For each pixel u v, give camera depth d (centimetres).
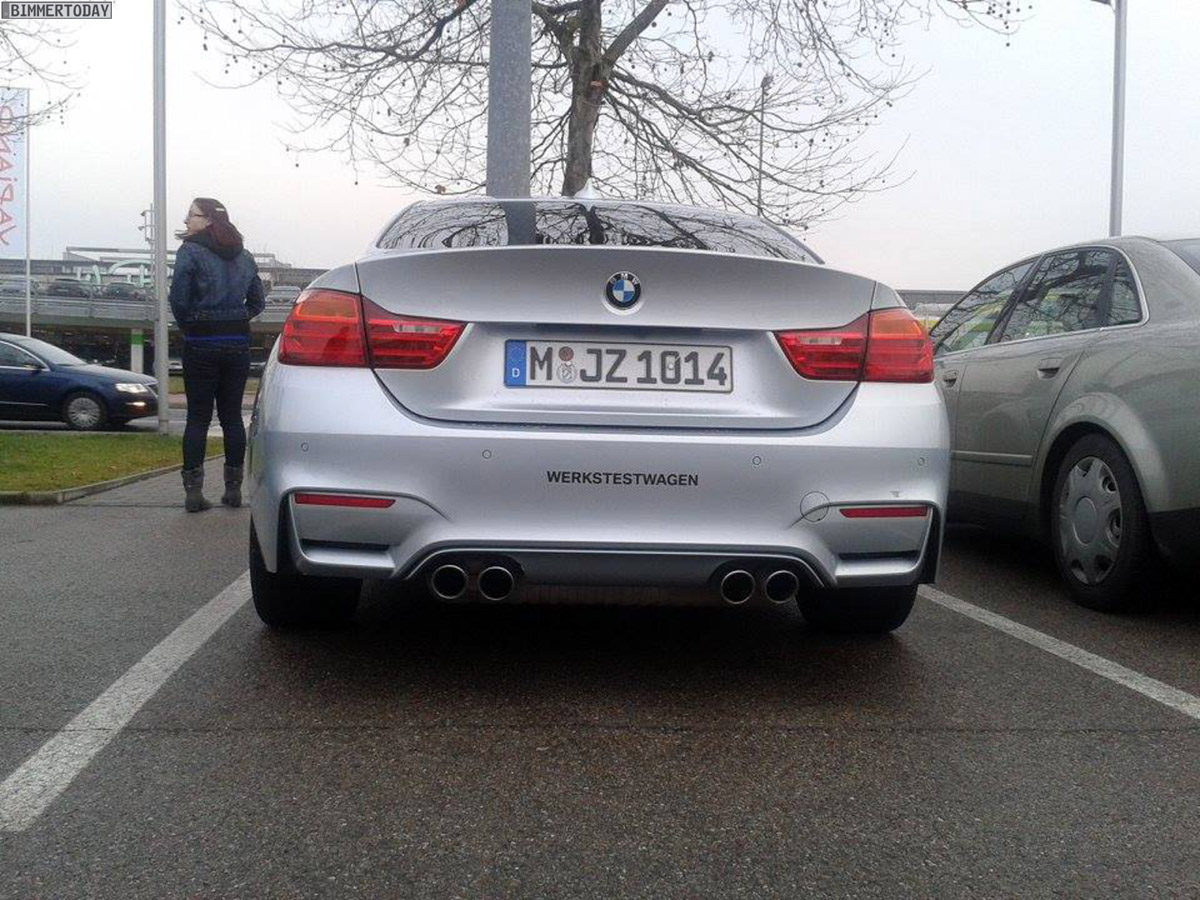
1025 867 238
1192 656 396
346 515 314
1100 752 304
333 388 319
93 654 382
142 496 802
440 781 279
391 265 323
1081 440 470
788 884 230
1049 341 516
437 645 398
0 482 828
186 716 321
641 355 324
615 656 391
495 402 319
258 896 222
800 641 414
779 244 409
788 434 324
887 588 394
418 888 226
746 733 315
